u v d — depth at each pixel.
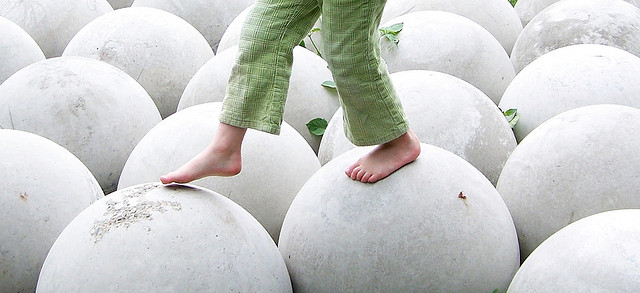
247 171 3.45
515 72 5.09
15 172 3.24
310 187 3.14
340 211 2.97
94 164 4.12
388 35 4.70
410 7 5.37
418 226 2.88
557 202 3.24
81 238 2.73
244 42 2.87
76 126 4.09
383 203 2.92
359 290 2.91
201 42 5.18
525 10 6.21
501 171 3.72
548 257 2.62
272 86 2.85
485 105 3.89
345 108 2.96
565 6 5.07
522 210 3.34
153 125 4.36
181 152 3.51
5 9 5.75
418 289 2.87
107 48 4.96
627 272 2.42
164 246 2.66
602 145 3.21
